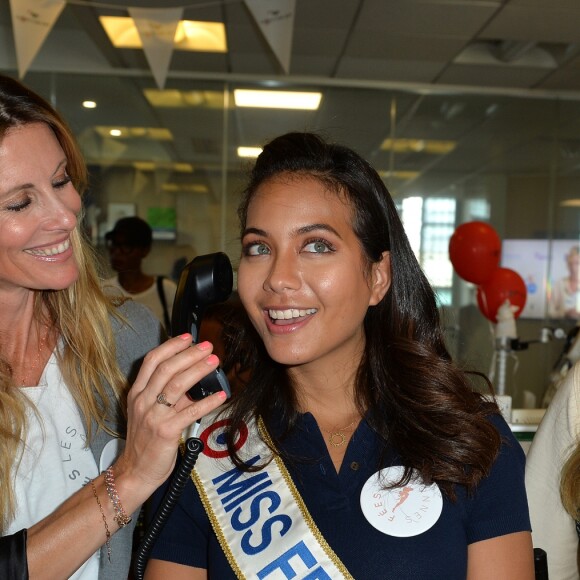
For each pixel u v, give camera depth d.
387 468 1.08
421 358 1.16
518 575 1.03
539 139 6.11
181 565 1.11
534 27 4.46
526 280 6.29
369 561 1.02
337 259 1.05
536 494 1.36
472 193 6.14
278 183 1.08
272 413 1.18
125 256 3.88
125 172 5.92
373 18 4.33
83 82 5.75
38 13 3.54
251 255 1.09
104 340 1.23
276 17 3.40
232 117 5.91
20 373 1.17
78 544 0.96
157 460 0.94
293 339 1.05
